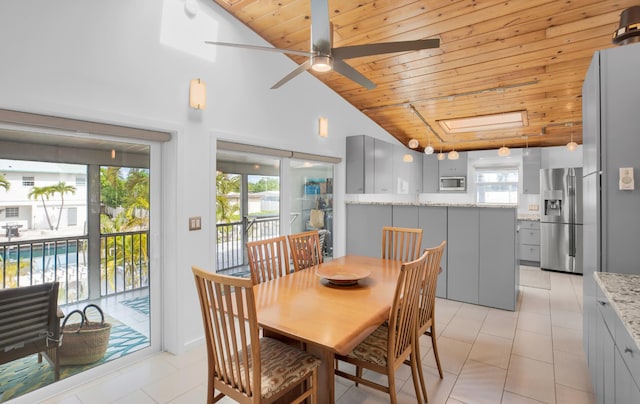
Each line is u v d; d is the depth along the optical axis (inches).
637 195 69.6
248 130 126.9
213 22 113.8
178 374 94.7
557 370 96.0
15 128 78.2
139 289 103.7
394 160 221.8
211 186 113.5
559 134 215.2
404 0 102.8
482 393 85.6
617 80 71.3
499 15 106.5
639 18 74.1
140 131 96.1
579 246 209.2
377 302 72.7
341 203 184.7
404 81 156.4
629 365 47.0
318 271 96.7
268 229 144.7
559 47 120.2
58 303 88.1
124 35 91.1
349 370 98.4
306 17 119.1
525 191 244.2
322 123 164.2
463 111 187.9
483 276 150.1
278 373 62.1
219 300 58.7
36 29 75.9
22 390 81.7
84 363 92.2
